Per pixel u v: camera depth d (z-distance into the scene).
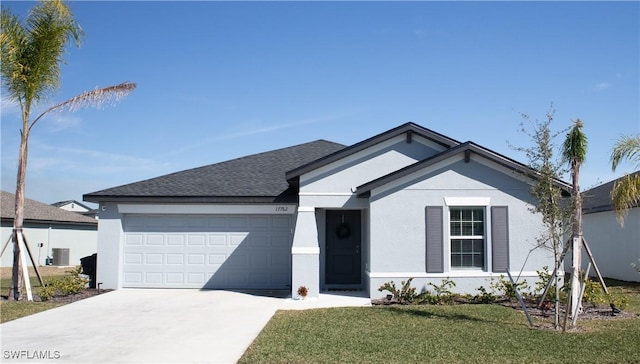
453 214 14.62
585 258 23.88
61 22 14.60
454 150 14.26
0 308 12.81
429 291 14.18
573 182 11.14
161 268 16.89
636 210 19.84
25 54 14.36
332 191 15.69
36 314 12.09
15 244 14.29
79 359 8.16
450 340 9.12
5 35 13.84
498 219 14.41
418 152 15.90
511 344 8.81
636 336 9.34
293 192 16.83
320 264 16.53
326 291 15.93
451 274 14.25
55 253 30.61
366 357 8.03
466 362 7.75
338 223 16.75
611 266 21.69
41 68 14.31
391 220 14.44
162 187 17.33
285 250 16.91
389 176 14.31
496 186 14.51
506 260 14.29
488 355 8.12
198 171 19.14
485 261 14.38
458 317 11.38
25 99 14.41
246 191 16.92
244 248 16.94
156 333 10.05
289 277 16.81
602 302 12.93
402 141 15.97
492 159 14.36
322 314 11.85
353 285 16.52
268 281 16.84
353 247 16.69
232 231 17.00
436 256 14.30
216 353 8.48
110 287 16.50
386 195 14.52
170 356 8.30
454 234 14.57
